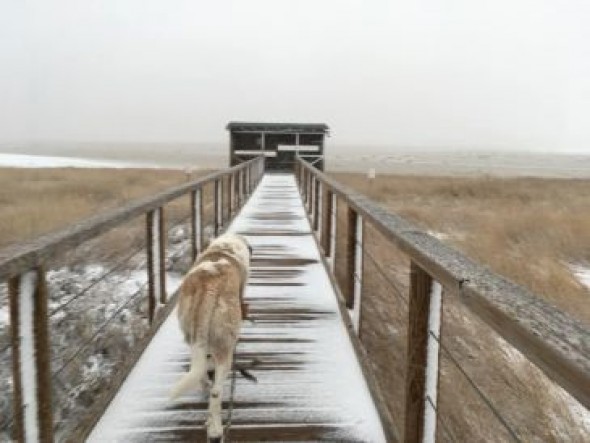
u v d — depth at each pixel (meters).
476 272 2.19
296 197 17.66
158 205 5.28
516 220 17.06
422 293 2.82
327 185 7.79
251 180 19.22
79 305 8.47
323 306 6.18
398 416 5.89
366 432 3.61
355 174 46.19
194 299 3.38
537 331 1.48
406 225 3.52
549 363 1.37
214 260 3.92
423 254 2.59
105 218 3.60
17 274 2.31
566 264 12.84
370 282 10.14
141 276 10.14
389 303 9.18
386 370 7.02
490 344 7.59
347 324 5.37
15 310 2.54
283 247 9.52
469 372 6.85
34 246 2.56
